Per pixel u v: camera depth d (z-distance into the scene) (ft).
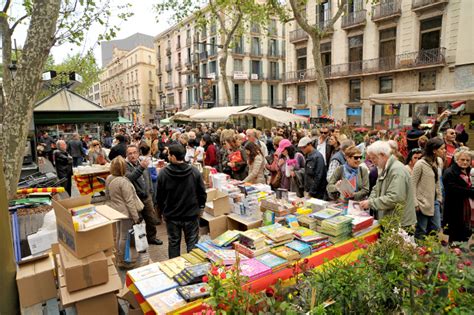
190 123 90.27
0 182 7.79
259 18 60.08
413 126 24.48
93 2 16.65
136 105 192.34
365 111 76.23
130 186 14.06
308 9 85.76
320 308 5.50
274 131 42.27
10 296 7.99
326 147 21.30
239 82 131.64
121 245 13.76
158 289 7.74
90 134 50.78
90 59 25.32
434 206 13.80
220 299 6.07
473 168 15.85
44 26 9.33
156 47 184.75
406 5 66.69
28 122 9.57
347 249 9.93
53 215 10.40
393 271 6.46
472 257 7.32
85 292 8.16
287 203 12.85
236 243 9.57
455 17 58.80
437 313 5.93
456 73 59.31
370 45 73.92
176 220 12.75
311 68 87.40
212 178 16.79
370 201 11.21
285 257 8.75
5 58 24.48
